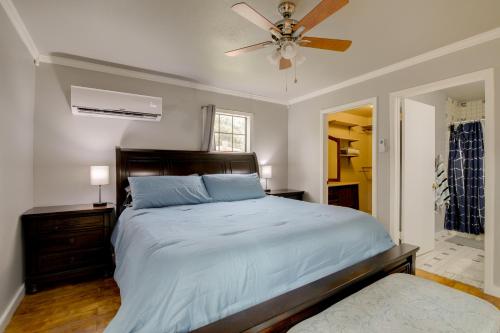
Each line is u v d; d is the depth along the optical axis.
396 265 1.88
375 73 3.26
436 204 4.12
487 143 2.34
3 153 1.85
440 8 1.95
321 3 1.49
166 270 1.16
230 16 2.07
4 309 1.86
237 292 1.23
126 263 1.65
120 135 3.23
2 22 1.82
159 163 3.33
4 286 1.86
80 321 1.91
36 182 2.75
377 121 3.27
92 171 2.79
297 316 1.29
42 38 2.42
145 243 1.50
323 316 1.19
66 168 2.92
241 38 2.43
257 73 3.36
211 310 1.14
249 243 1.41
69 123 2.94
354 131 5.89
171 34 2.36
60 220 2.47
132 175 3.11
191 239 1.45
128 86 3.27
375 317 1.16
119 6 1.93
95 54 2.78
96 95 2.92
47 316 1.98
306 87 3.96
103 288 2.44
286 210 2.43
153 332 1.02
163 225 1.83
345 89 3.70
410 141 3.24
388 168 3.16
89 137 3.05
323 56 2.82
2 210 1.84
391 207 3.13
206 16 2.07
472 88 3.96
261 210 2.46
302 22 1.69
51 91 2.83
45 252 2.40
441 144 4.19
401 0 1.86
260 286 1.30
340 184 5.03
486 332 1.07
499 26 2.21
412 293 1.36
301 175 4.54
